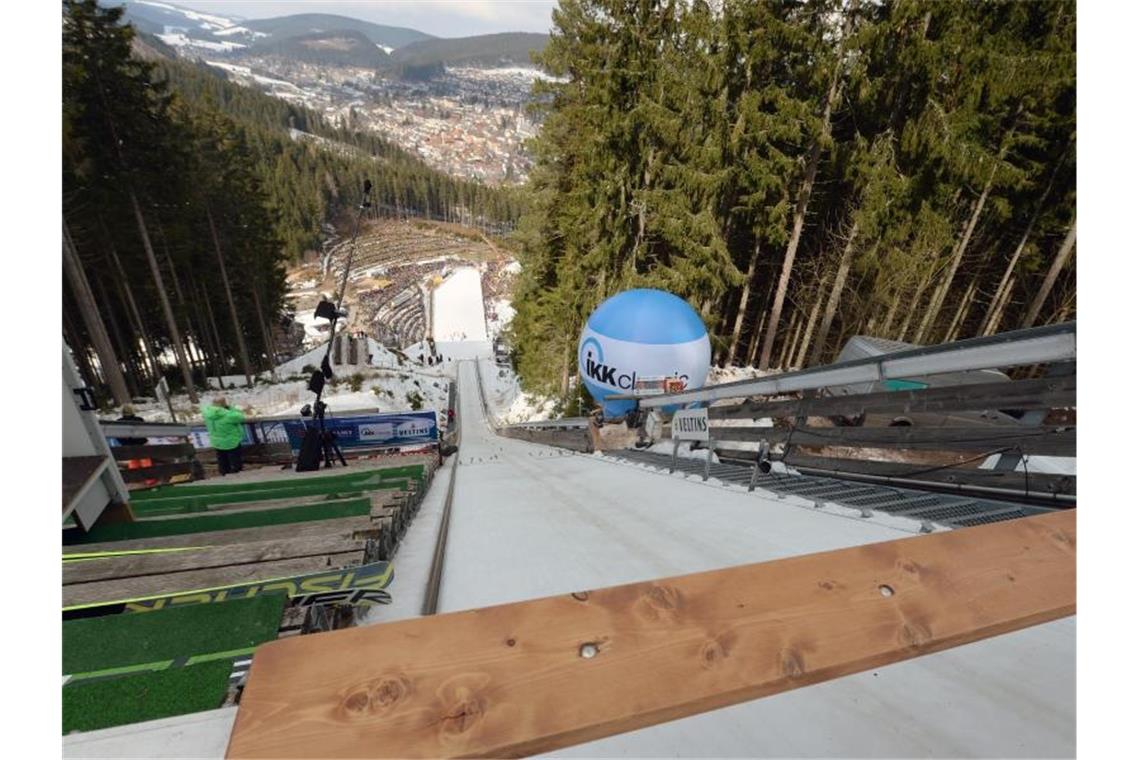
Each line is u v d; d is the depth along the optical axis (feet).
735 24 44.27
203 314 104.68
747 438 17.98
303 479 21.66
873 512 11.04
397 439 43.91
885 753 3.81
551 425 49.14
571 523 13.46
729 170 48.39
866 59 41.37
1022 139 47.73
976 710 4.25
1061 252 53.52
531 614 2.87
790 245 51.26
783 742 4.01
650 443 34.06
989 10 41.73
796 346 67.21
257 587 6.32
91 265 77.92
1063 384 8.50
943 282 55.31
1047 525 3.96
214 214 92.17
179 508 13.94
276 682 2.43
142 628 5.08
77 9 57.52
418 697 2.43
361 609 7.34
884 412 12.34
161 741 3.04
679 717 2.55
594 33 51.47
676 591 3.09
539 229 72.23
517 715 2.42
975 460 11.16
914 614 3.12
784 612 3.02
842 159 47.52
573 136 63.46
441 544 11.66
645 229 57.93
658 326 38.55
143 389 96.63
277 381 98.32
